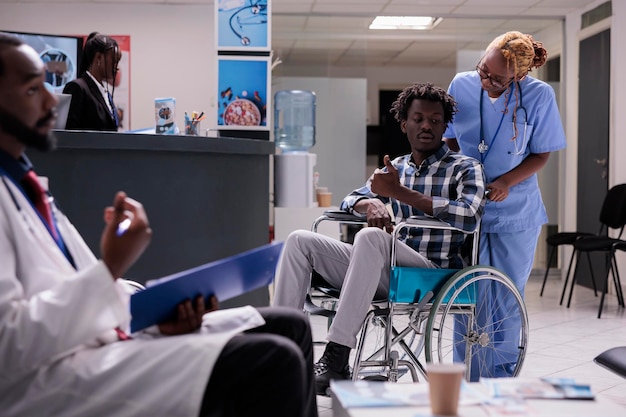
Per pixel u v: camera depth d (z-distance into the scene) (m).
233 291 1.67
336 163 7.82
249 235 3.86
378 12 7.52
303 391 1.49
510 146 3.16
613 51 6.64
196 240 3.50
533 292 6.81
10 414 1.40
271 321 1.79
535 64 3.14
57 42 6.52
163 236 3.37
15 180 1.50
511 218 3.16
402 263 2.89
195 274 1.50
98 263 1.36
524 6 7.26
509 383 1.75
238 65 4.44
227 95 4.45
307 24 7.71
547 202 7.80
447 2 7.15
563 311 5.75
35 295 1.38
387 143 11.86
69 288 1.34
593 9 7.05
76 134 3.09
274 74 7.73
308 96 6.42
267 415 1.44
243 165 3.79
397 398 1.62
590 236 6.06
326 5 7.28
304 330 1.80
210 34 7.24
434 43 9.09
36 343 1.32
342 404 1.61
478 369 3.14
